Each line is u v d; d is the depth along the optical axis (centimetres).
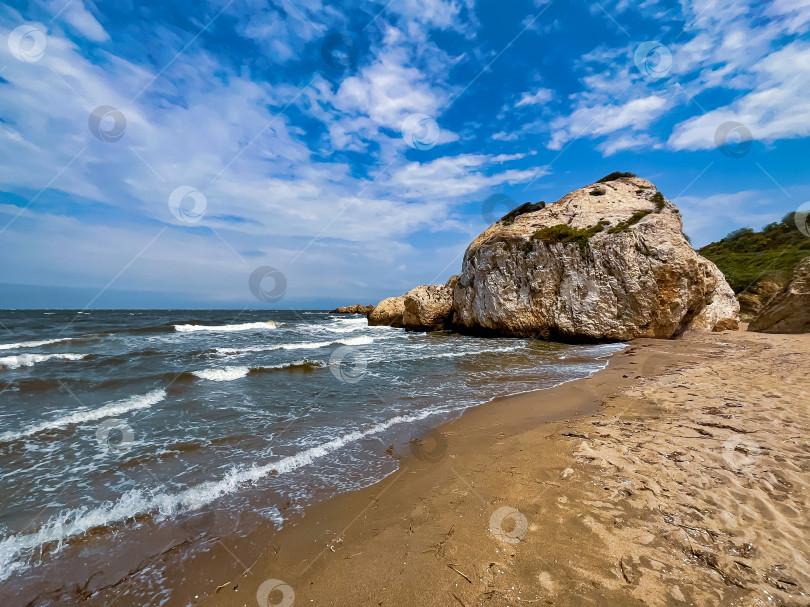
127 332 2189
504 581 246
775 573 229
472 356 1347
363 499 386
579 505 327
